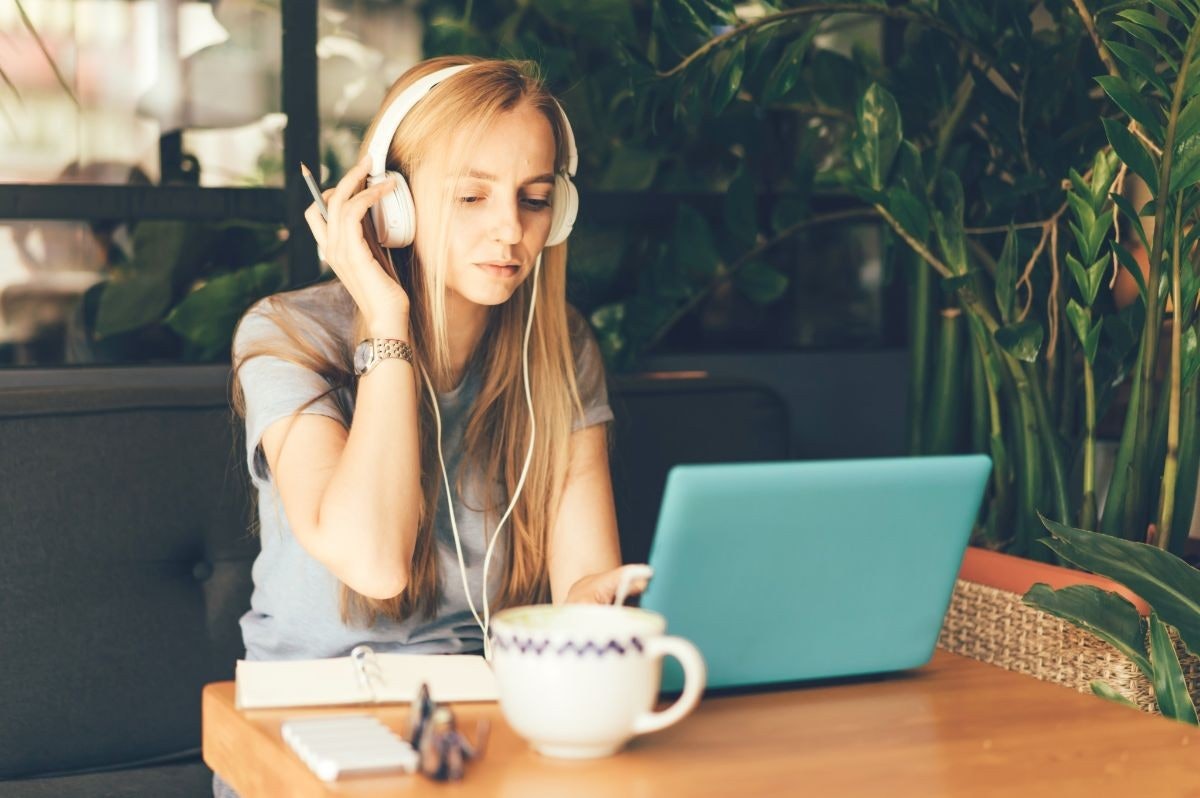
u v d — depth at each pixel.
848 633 1.09
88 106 2.03
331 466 1.24
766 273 2.29
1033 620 1.57
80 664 1.60
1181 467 1.62
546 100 1.33
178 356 2.10
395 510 1.17
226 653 1.69
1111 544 1.41
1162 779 0.88
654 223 2.37
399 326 1.22
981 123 2.06
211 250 2.11
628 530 1.95
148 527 1.65
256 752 0.92
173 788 1.56
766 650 1.06
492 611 1.42
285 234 2.14
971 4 1.81
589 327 1.57
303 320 1.37
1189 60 1.45
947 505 1.08
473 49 2.23
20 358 2.02
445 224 1.28
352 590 1.32
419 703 0.89
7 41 1.97
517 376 1.42
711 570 1.01
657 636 0.86
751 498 0.99
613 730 0.86
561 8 2.28
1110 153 1.59
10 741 1.56
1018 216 1.98
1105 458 2.18
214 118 2.10
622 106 2.32
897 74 2.00
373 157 1.27
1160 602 1.37
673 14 1.88
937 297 2.06
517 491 1.35
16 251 2.00
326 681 1.03
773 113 2.46
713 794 0.83
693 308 2.40
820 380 2.49
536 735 0.86
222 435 1.70
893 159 1.78
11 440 1.58
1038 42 1.90
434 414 1.38
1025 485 1.78
